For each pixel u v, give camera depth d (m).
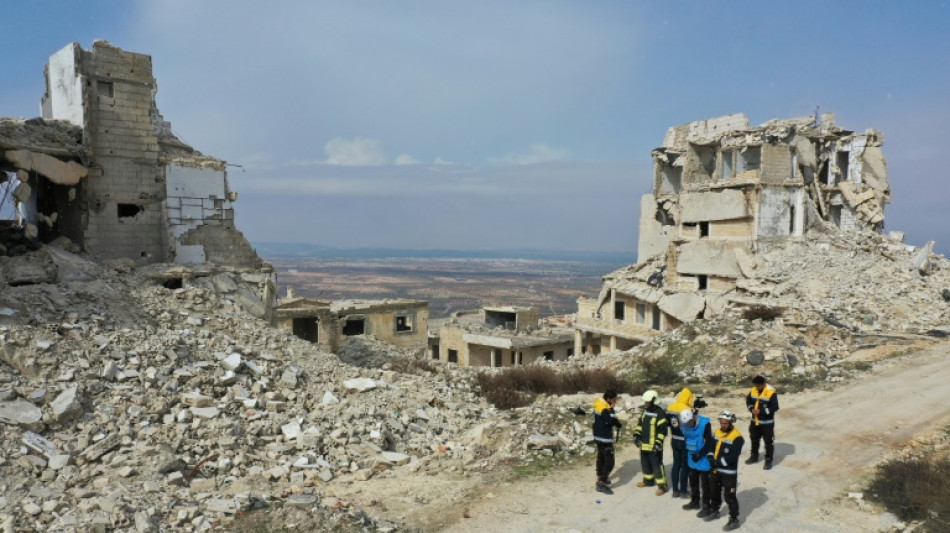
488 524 9.94
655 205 42.12
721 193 34.16
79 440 10.92
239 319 19.50
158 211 23.06
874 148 35.53
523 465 12.74
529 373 22.28
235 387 14.73
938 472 10.78
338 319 39.12
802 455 12.70
